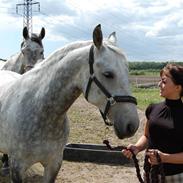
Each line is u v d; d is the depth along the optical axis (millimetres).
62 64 3633
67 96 3643
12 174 3912
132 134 3180
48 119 3705
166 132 2818
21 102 3877
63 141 3908
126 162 7070
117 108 3219
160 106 2949
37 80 3867
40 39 7676
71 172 6480
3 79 4828
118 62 3279
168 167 2842
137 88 31188
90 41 3672
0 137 4148
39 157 3789
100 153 7121
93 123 11539
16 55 7895
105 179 6184
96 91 3352
